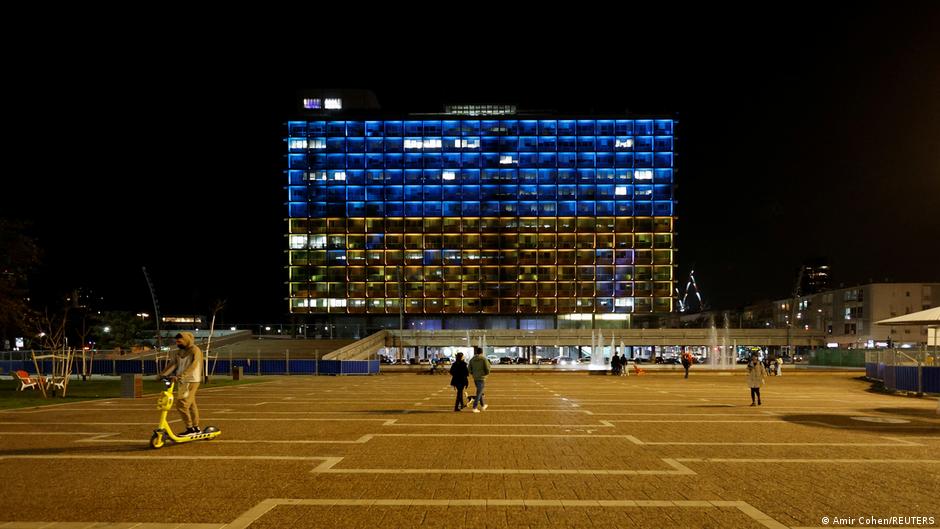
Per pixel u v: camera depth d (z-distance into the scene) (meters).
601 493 7.93
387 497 7.73
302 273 99.19
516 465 9.74
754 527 6.48
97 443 11.93
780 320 128.50
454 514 6.96
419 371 54.53
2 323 35.88
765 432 13.59
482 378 18.33
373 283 99.06
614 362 47.25
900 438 12.62
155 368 44.84
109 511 7.10
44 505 7.36
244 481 8.61
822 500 7.57
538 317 100.56
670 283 98.88
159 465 9.73
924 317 24.58
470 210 100.19
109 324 70.50
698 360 94.06
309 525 6.55
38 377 25.00
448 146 100.81
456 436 12.90
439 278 99.25
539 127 101.06
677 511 7.08
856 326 99.62
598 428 14.24
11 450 11.14
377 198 100.00
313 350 65.56
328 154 100.50
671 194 99.88
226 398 23.53
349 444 11.80
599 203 100.00
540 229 99.56
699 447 11.49
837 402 21.91
